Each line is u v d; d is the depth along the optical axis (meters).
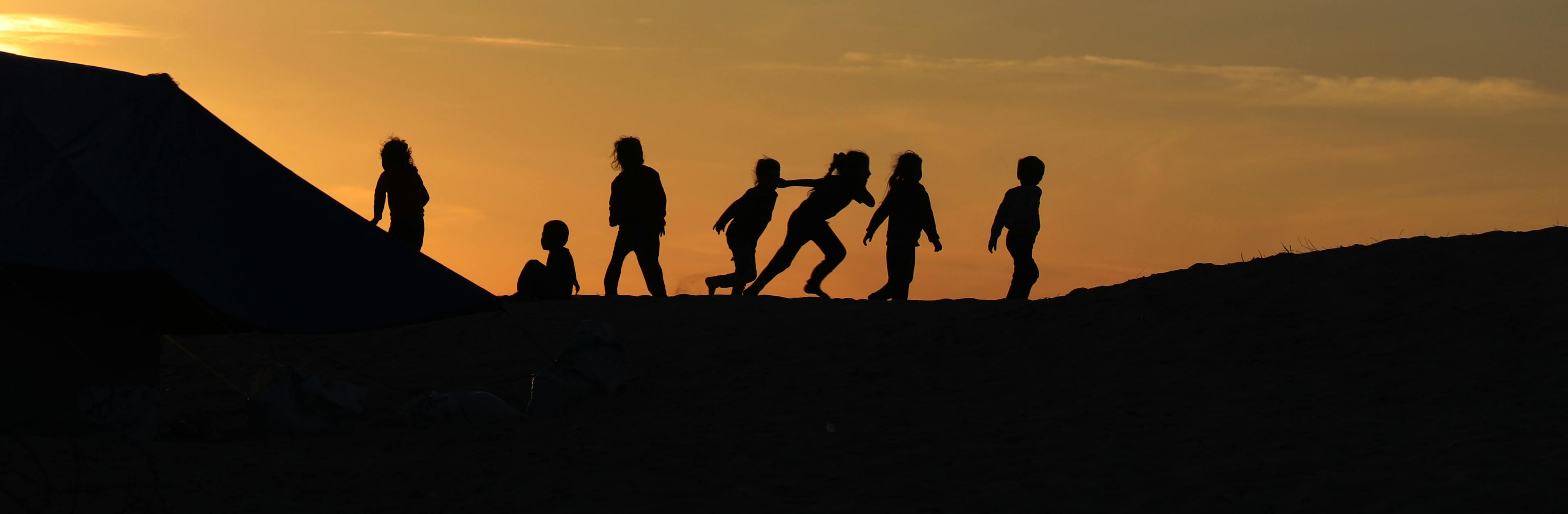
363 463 22.53
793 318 40.97
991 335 34.53
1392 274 33.56
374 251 28.42
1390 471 18.69
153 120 27.73
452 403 28.23
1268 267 35.75
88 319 26.61
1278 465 19.73
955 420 26.05
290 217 27.97
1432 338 28.94
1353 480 18.33
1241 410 24.95
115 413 25.45
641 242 45.56
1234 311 32.62
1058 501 18.45
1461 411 23.42
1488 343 28.03
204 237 26.34
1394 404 24.59
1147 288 35.75
